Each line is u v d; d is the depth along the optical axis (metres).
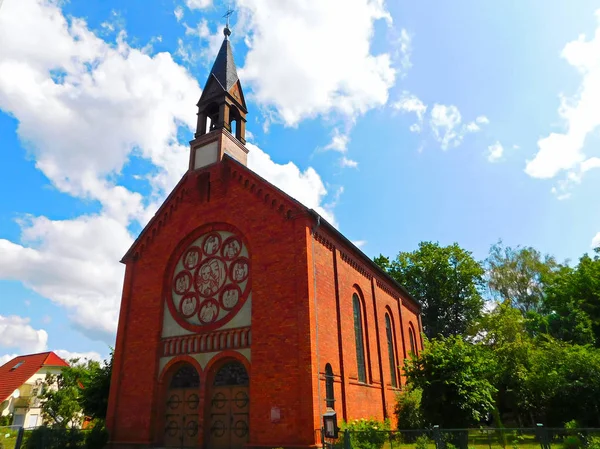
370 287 27.22
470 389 18.69
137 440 20.00
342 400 19.23
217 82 25.53
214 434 18.42
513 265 52.72
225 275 21.06
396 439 15.14
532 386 25.12
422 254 53.47
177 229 23.55
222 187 22.42
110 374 25.89
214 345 19.77
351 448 13.91
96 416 25.42
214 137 23.78
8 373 50.72
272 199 20.36
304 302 17.64
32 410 44.50
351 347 21.84
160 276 23.03
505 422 28.47
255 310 18.80
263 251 19.70
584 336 36.38
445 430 14.15
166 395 20.73
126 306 23.47
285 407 16.53
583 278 43.91
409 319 36.75
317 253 19.86
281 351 17.47
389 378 27.44
